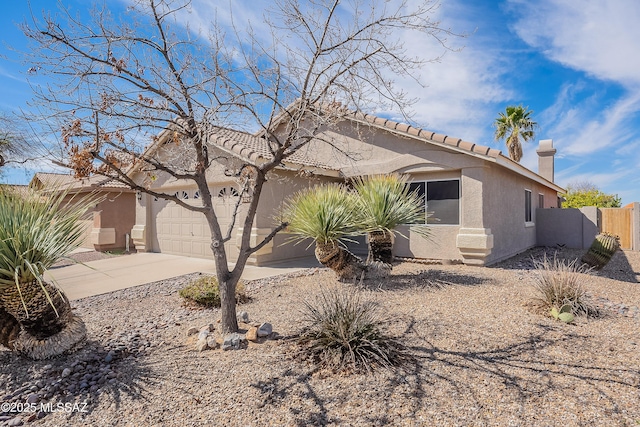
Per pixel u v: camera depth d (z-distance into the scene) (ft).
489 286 26.40
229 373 13.61
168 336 17.85
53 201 16.60
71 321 15.98
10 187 17.51
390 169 40.06
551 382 12.57
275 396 12.02
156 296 26.99
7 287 13.93
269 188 38.50
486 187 36.37
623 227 54.85
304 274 32.48
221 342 16.44
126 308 23.67
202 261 41.57
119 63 14.26
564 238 56.54
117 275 34.78
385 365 13.75
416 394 11.92
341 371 13.48
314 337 15.69
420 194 39.52
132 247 57.57
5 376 14.26
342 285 27.25
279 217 34.45
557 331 17.47
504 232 41.63
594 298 24.06
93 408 11.88
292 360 14.42
